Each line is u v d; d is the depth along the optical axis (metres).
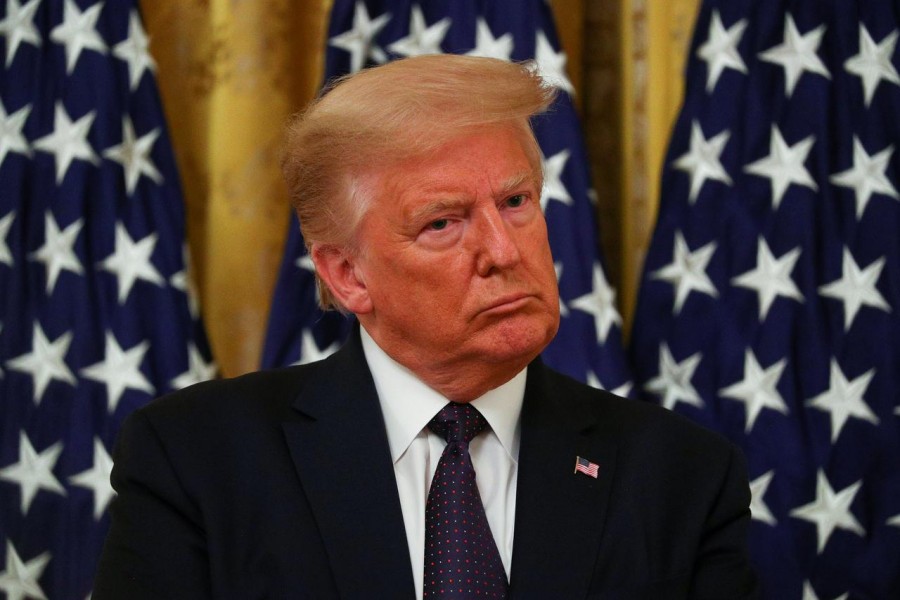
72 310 5.74
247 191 6.14
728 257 6.10
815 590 5.84
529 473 3.44
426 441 3.47
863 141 6.12
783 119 6.15
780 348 5.98
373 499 3.32
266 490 3.36
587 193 6.02
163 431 3.48
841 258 6.06
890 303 6.02
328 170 3.34
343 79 3.62
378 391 3.55
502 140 3.21
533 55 6.03
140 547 3.29
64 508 5.62
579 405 3.74
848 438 5.94
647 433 3.66
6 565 5.57
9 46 5.89
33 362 5.70
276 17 6.16
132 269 5.87
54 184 5.82
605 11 6.41
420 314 3.23
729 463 3.66
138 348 5.79
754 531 5.86
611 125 6.46
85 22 5.94
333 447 3.44
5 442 5.64
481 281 3.18
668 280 6.14
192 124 6.18
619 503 3.46
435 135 3.12
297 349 5.89
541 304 3.25
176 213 6.04
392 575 3.19
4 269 5.72
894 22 6.21
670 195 6.21
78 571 5.59
